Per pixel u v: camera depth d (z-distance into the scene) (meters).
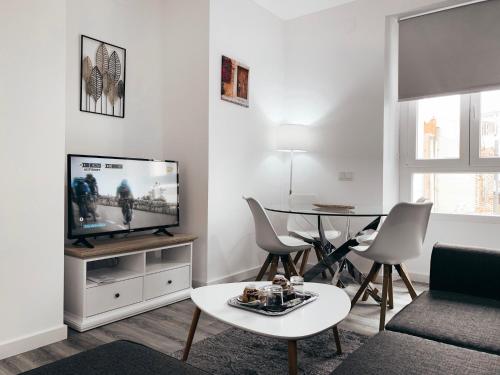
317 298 2.04
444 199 3.96
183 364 1.27
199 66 3.55
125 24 3.47
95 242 2.99
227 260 3.77
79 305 2.59
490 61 3.52
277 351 2.27
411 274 3.97
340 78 4.22
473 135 3.76
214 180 3.59
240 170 3.92
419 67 3.89
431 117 4.03
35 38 2.27
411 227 2.65
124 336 2.50
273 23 4.44
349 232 4.17
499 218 3.59
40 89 2.30
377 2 3.97
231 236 3.82
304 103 4.48
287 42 4.62
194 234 3.61
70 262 2.64
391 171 4.08
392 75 4.11
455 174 3.90
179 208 3.69
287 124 4.25
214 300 1.99
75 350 2.28
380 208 3.45
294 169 4.55
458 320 1.69
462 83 3.66
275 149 4.47
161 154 3.82
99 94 3.26
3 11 2.13
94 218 2.83
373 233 3.55
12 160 2.19
